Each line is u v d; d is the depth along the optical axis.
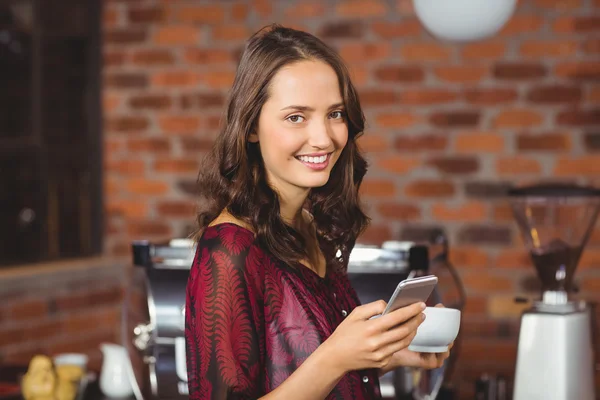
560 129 3.37
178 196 3.83
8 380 2.62
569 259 2.18
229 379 1.22
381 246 2.04
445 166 3.48
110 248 3.91
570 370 2.02
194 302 1.26
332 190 1.49
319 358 1.19
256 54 1.31
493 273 3.45
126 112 3.87
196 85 3.79
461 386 3.44
